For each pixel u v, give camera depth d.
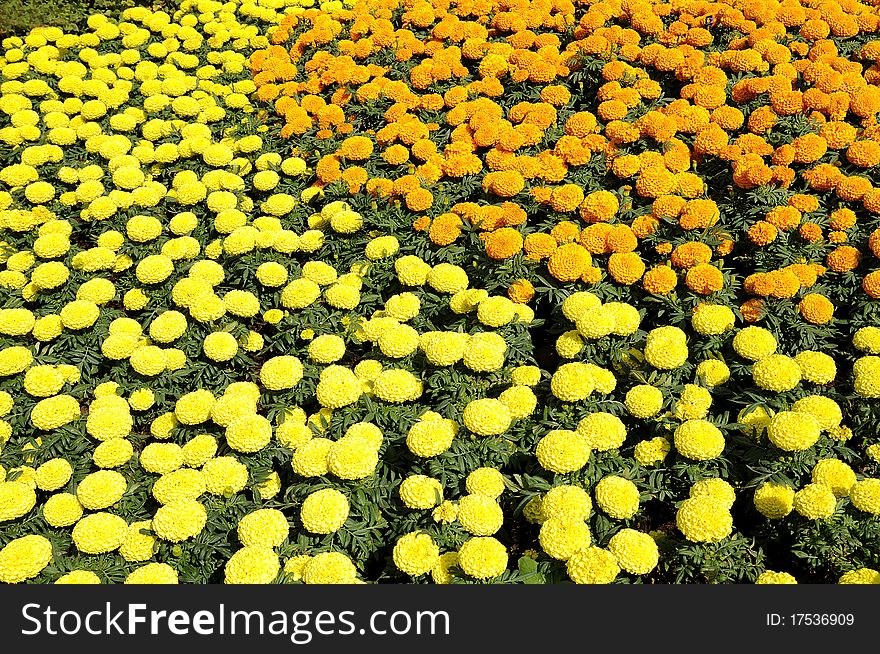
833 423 1.44
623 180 2.16
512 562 1.50
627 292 1.87
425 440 1.46
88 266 2.04
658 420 1.54
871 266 1.81
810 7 2.54
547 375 1.65
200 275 1.96
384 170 2.32
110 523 1.45
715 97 2.24
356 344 1.90
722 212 2.02
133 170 2.33
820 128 2.10
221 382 1.80
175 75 2.85
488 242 1.90
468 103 2.39
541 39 2.58
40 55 2.91
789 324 1.74
